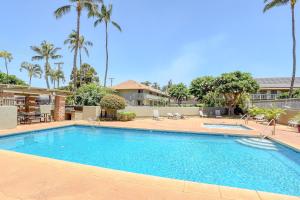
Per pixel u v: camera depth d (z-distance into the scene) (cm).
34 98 1542
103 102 1716
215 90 2695
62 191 321
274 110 1622
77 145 916
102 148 862
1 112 1066
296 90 2838
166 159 703
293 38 2184
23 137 1048
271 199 303
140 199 296
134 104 3791
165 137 1117
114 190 326
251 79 2539
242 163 661
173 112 2461
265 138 999
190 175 553
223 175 555
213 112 2738
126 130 1304
